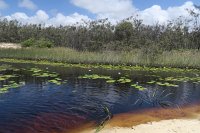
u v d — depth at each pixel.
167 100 13.04
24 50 32.25
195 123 9.52
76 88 15.09
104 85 16.11
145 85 16.48
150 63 25.69
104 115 10.48
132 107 11.69
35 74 19.27
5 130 8.76
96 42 32.09
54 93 13.77
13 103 11.73
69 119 9.95
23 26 52.41
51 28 45.38
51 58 28.78
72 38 35.25
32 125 9.27
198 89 15.61
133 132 8.59
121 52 28.52
